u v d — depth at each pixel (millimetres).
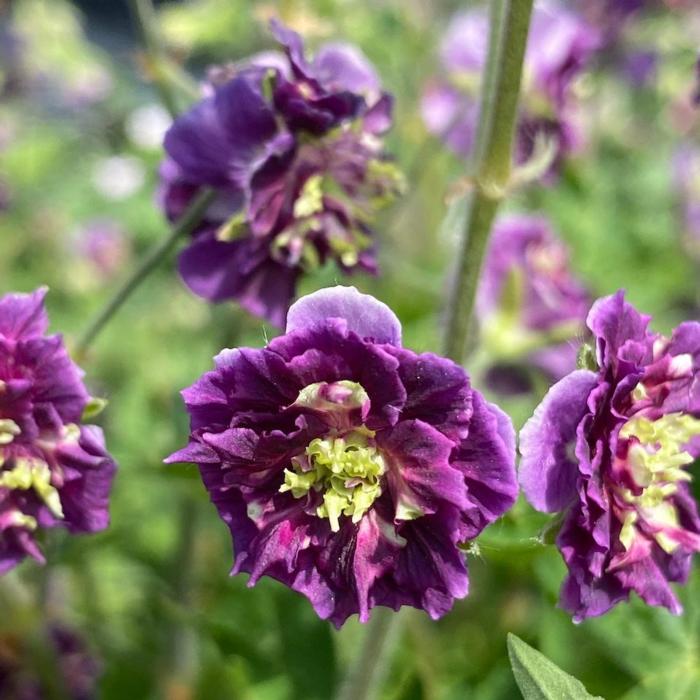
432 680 141
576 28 160
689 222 257
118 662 148
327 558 88
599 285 221
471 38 170
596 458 86
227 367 85
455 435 84
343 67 120
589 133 242
